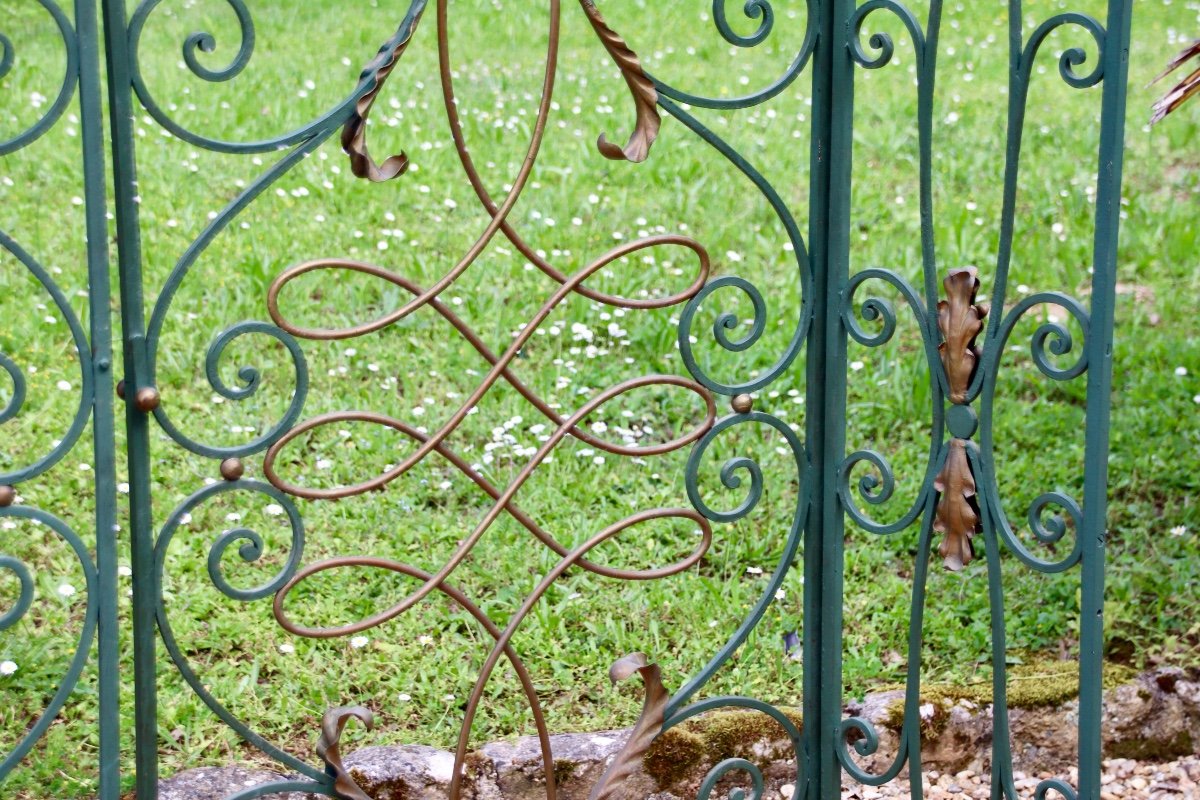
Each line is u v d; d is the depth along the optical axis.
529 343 4.79
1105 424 2.26
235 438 4.11
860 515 2.67
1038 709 3.17
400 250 5.29
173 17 8.40
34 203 5.46
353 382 4.50
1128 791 3.11
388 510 3.88
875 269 2.55
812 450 2.71
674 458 4.22
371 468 4.07
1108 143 2.17
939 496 2.53
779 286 5.25
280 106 6.66
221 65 7.47
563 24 8.71
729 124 6.92
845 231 2.60
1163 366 4.67
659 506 3.96
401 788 2.86
